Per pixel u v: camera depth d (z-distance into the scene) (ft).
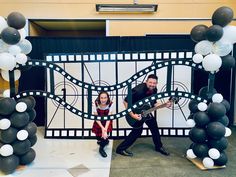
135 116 10.52
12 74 9.61
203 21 14.85
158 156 10.99
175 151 11.58
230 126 15.19
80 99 13.58
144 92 10.78
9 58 8.78
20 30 9.20
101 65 13.67
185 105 13.50
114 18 14.97
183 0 14.78
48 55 12.16
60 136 13.48
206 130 9.62
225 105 9.91
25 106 9.18
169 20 14.90
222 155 9.60
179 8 14.83
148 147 12.12
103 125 10.93
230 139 13.05
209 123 9.55
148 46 14.33
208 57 9.09
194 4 14.79
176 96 10.10
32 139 10.03
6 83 16.24
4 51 8.96
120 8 14.56
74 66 13.64
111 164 10.18
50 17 15.03
